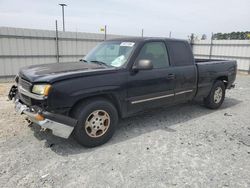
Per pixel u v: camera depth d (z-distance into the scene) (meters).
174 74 4.57
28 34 11.98
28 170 2.93
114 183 2.71
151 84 4.20
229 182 2.77
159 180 2.78
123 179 2.79
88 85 3.40
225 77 6.10
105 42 4.87
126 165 3.11
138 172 2.95
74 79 3.30
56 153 3.40
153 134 4.20
